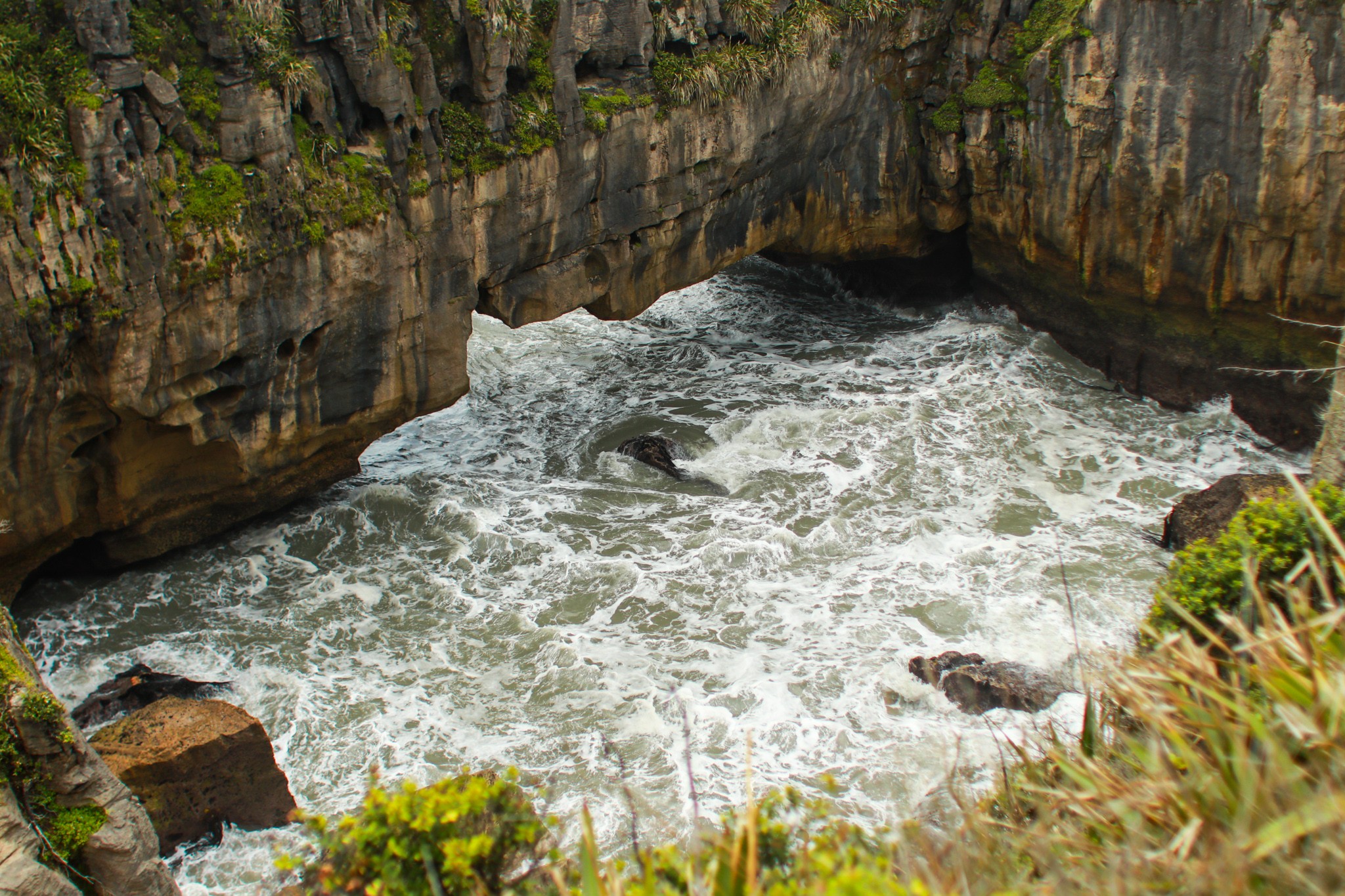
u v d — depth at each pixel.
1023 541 14.68
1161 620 8.44
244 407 13.38
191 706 10.30
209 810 9.96
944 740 10.91
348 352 14.02
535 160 15.07
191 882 9.60
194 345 12.23
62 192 10.81
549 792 10.45
